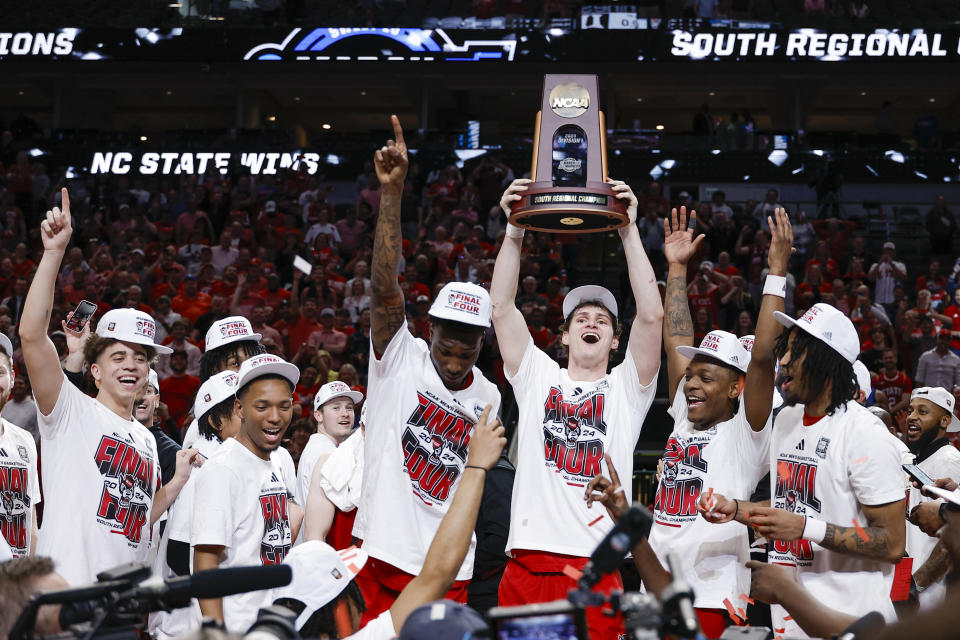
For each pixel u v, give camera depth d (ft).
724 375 13.19
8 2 70.64
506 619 5.71
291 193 59.31
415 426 12.07
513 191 13.43
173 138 66.23
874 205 61.26
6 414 25.52
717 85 75.05
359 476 15.03
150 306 40.14
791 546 11.71
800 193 64.13
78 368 14.85
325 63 73.92
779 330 12.14
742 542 12.76
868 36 65.72
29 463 13.30
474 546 12.27
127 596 6.25
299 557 8.40
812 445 11.68
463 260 45.55
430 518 11.98
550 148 13.61
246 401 12.58
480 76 75.00
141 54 68.64
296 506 14.51
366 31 67.51
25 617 6.03
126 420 13.29
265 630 6.32
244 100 77.66
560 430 12.84
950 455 18.13
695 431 13.46
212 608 11.70
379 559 11.82
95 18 70.33
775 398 16.39
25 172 59.93
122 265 45.27
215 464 12.37
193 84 77.05
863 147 67.26
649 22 66.64
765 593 8.69
